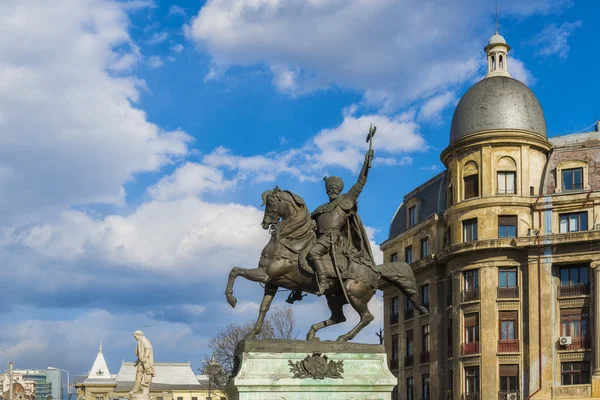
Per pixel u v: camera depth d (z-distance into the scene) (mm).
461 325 48156
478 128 48688
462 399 47281
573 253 45781
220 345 63188
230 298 13711
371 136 14680
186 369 103188
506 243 46906
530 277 46594
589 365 44625
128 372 100750
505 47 52000
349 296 13977
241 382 12883
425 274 52688
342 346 13492
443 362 50719
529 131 48031
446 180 52156
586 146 47531
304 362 13195
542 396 45000
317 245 13930
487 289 47188
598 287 44562
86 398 97375
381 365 13516
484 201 47656
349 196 14391
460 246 47938
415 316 53906
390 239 58500
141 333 34562
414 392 53344
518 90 49500
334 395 13266
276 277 13867
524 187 47875
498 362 46469
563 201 46688
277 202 14055
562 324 45844
